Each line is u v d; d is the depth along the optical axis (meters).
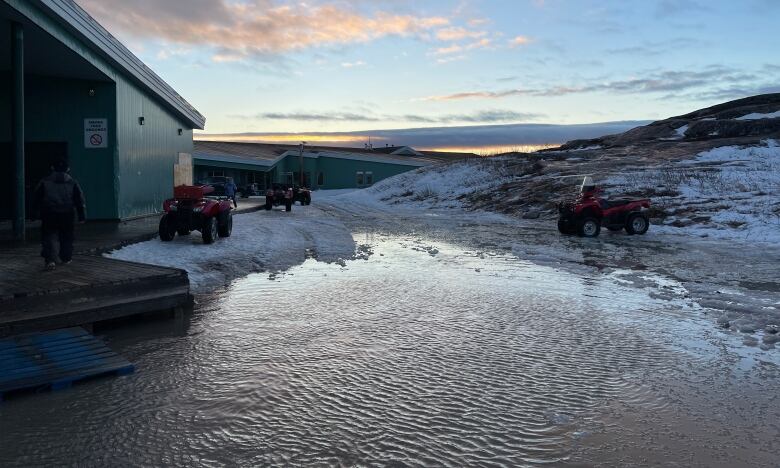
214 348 6.36
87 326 6.89
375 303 8.66
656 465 3.79
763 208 21.36
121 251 12.03
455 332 7.05
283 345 6.48
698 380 5.40
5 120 18.17
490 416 4.57
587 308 8.41
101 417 4.50
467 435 4.22
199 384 5.23
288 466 3.75
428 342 6.62
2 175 18.34
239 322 7.50
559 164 43.47
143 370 5.61
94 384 5.22
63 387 5.11
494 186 40.16
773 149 39.62
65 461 3.79
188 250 13.07
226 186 30.30
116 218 18.75
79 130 18.48
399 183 49.69
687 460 3.87
